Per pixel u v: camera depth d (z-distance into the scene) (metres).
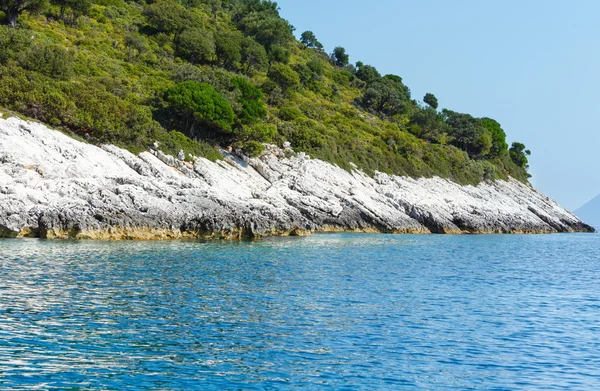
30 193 51.19
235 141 87.56
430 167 121.88
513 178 153.50
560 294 36.91
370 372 19.98
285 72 129.12
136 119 71.88
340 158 101.25
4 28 84.06
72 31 107.56
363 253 56.62
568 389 19.11
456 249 67.50
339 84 168.50
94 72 89.62
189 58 122.81
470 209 108.81
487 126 159.38
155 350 21.34
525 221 117.50
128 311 26.75
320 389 18.30
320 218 80.38
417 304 31.50
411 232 91.81
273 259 47.41
